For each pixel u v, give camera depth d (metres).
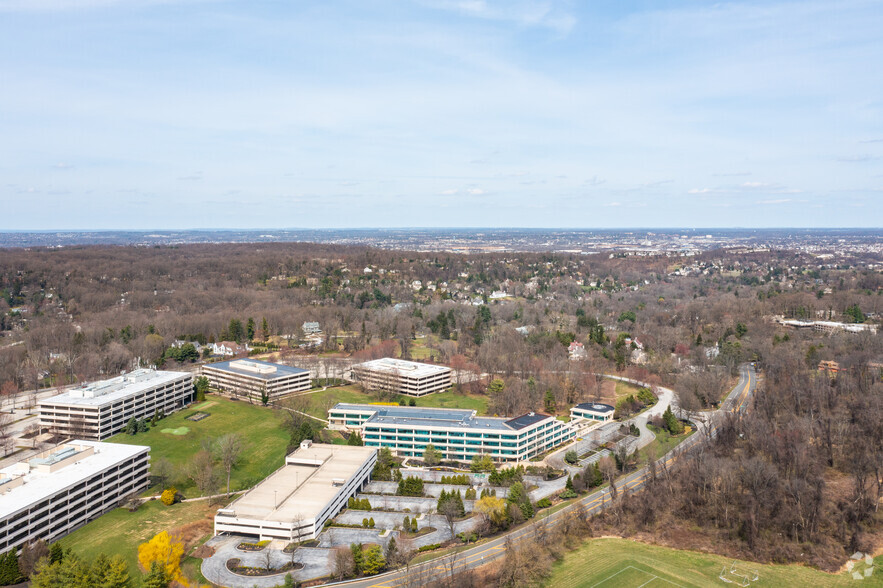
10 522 183.88
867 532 195.00
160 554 167.88
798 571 179.88
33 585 157.50
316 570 178.62
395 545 182.50
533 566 175.38
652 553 190.62
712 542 195.50
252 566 181.00
